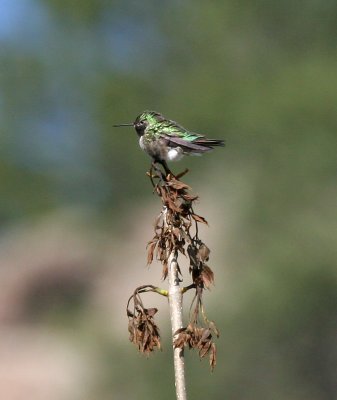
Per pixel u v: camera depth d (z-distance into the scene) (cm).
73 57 3419
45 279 3219
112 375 2188
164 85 3350
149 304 2725
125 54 3425
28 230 3494
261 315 2223
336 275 2250
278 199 2450
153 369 2128
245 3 3186
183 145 760
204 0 3284
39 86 3447
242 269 2323
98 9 3381
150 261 626
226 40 3212
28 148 3472
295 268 2250
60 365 2806
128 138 3309
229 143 2783
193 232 2523
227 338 2202
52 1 3372
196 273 620
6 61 3456
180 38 3297
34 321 3158
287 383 2228
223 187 2667
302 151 2527
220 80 3067
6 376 2820
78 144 3412
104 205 3375
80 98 3403
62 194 3500
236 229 2452
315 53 3083
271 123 2630
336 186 2477
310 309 2244
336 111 2616
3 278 3322
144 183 3334
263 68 3095
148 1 3372
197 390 2077
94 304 3044
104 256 3238
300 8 3148
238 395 2170
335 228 2330
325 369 2241
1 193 3509
